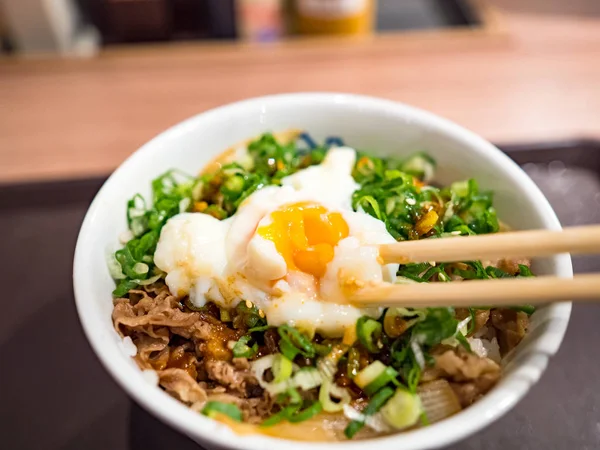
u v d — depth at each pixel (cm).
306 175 19
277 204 17
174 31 34
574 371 19
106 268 17
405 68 32
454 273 17
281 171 20
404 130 20
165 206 19
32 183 24
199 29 34
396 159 21
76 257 16
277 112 21
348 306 16
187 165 20
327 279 16
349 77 31
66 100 30
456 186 20
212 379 16
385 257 16
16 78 31
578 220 23
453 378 15
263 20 36
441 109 29
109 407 19
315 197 18
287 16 34
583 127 28
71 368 20
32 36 32
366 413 15
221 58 32
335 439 14
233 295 16
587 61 32
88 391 19
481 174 19
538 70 31
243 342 16
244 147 21
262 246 16
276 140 21
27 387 19
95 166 26
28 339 20
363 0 32
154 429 18
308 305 16
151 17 32
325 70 31
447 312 15
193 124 20
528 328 15
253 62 32
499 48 33
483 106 29
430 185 21
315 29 33
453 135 20
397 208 18
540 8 36
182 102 29
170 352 16
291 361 15
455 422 13
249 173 20
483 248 14
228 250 17
